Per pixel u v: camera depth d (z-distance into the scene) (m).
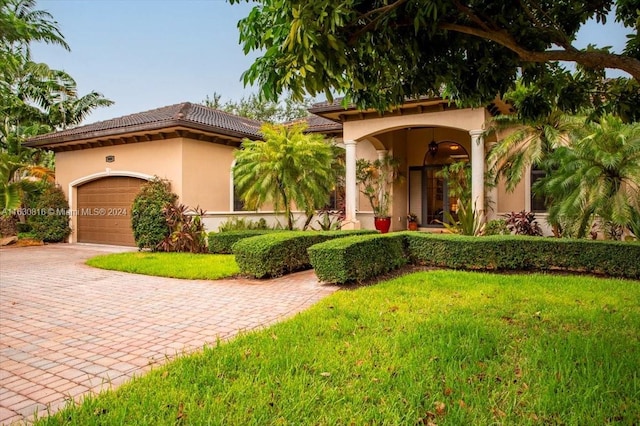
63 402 3.22
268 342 4.22
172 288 7.58
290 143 12.37
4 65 11.69
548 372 3.46
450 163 17.05
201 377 3.41
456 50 4.24
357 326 4.75
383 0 3.60
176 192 14.02
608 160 8.56
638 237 8.99
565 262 8.31
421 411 2.88
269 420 2.76
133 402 3.01
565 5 4.25
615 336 4.34
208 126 13.91
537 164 11.44
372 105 4.68
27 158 20.72
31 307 6.23
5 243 15.53
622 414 2.81
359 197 16.98
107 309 6.07
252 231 12.39
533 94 4.88
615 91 4.67
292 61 3.20
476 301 5.89
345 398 3.04
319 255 7.54
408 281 7.39
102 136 14.61
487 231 11.84
